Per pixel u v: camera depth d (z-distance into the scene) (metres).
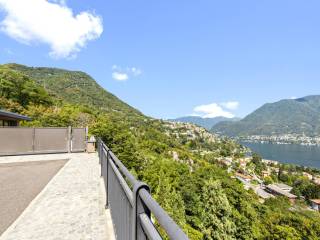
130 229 1.73
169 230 0.76
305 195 75.25
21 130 12.20
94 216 3.78
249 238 29.14
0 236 3.09
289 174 107.31
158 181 31.27
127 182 2.12
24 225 3.44
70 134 13.32
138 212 1.36
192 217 30.42
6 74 45.75
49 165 8.84
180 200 29.47
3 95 42.12
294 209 52.69
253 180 92.62
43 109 40.56
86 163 9.33
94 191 5.25
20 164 9.08
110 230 3.21
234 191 36.78
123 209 2.19
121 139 28.98
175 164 47.44
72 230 3.27
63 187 5.58
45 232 3.21
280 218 31.95
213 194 31.28
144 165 35.31
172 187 34.12
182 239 0.62
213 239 28.56
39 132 12.61
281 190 78.50
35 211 4.00
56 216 3.78
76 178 6.56
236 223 29.91
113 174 3.26
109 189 3.89
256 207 39.22
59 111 41.38
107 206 4.07
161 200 28.09
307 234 29.19
